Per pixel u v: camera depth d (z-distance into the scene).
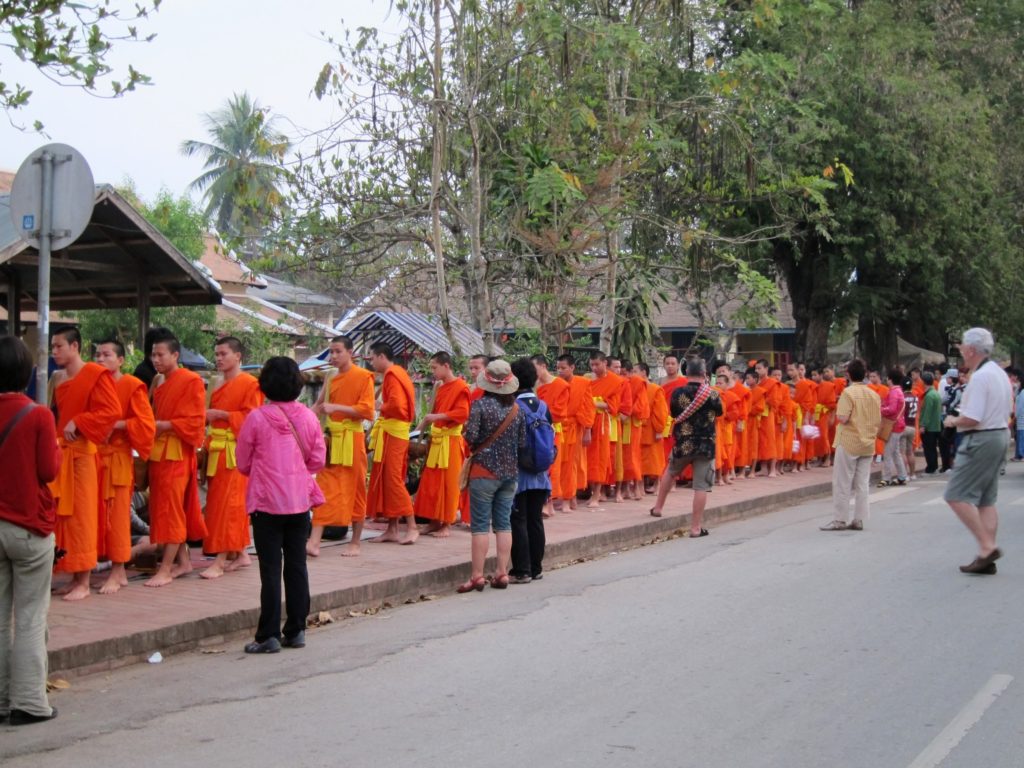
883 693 6.07
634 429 14.95
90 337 23.75
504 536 9.60
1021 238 31.73
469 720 5.66
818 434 19.48
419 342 18.11
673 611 8.36
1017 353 41.72
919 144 25.12
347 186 15.71
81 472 7.82
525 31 14.83
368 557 10.12
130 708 5.98
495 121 15.30
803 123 21.39
